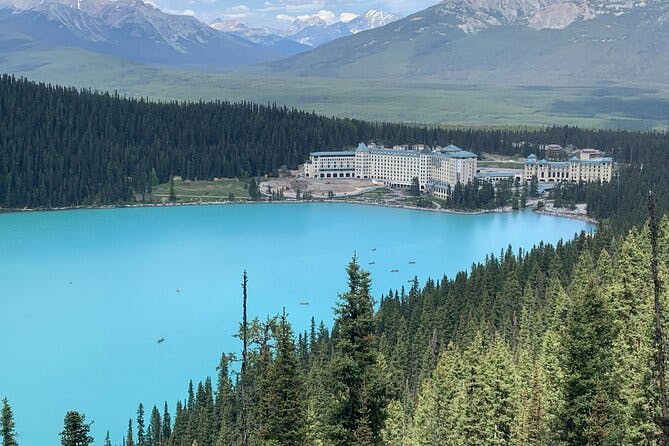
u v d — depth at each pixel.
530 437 95.88
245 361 72.00
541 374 105.12
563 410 82.81
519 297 192.25
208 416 160.00
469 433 104.56
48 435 176.50
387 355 173.75
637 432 89.12
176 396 198.50
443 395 120.94
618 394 94.62
